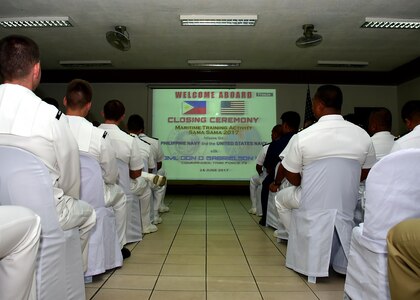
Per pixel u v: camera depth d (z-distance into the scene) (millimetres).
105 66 7059
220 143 7418
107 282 2229
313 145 2170
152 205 4148
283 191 2611
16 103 1337
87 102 2225
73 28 4996
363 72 7348
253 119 7449
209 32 5152
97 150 2197
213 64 6801
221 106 7453
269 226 4074
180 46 5812
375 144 2791
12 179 1278
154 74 7289
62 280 1424
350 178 2182
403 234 1109
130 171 3115
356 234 1591
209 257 2818
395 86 7633
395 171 1337
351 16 4547
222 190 7387
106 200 2332
